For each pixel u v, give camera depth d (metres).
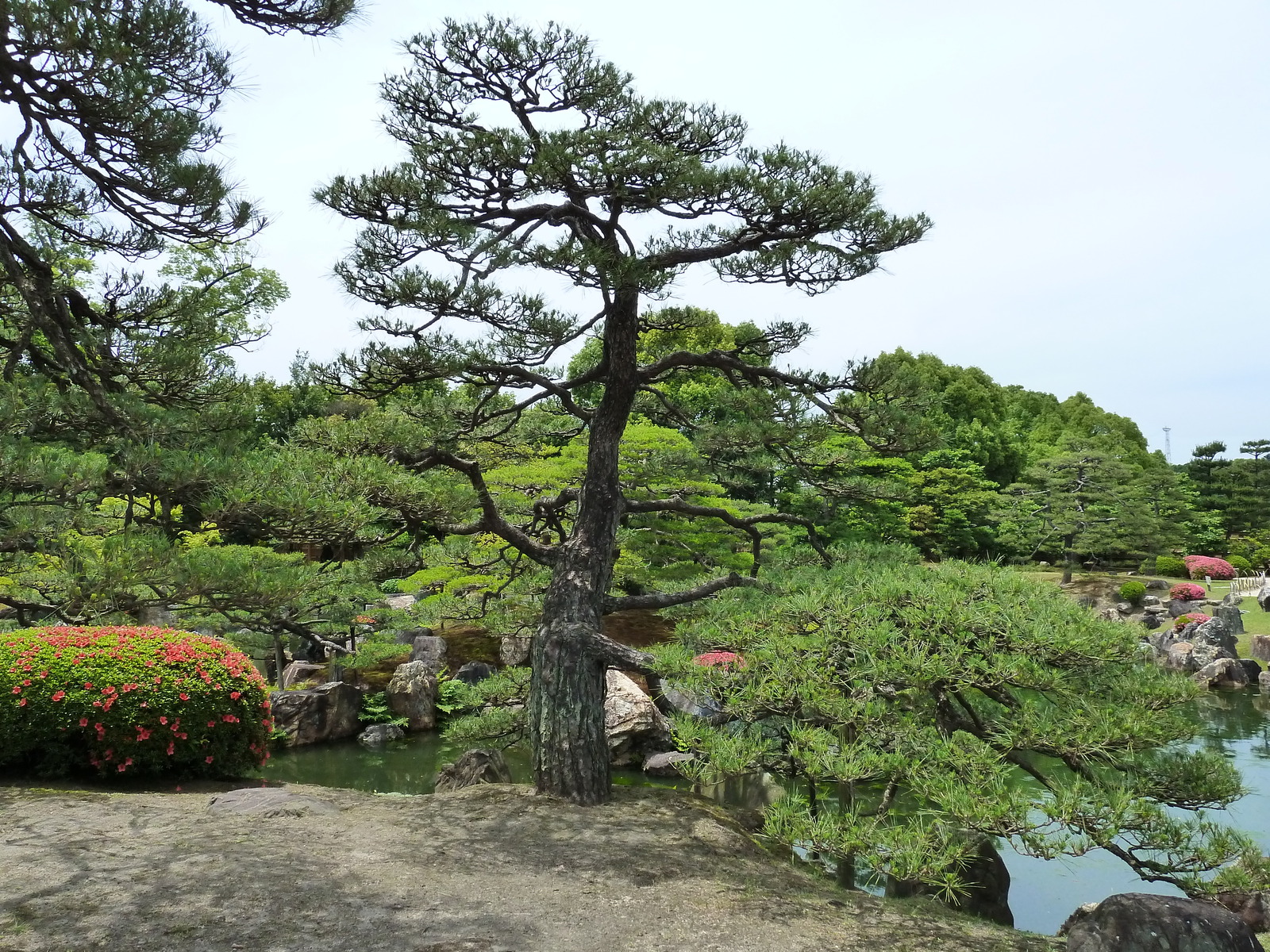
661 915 6.06
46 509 6.36
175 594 6.32
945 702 7.54
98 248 7.59
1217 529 45.53
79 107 6.04
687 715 7.73
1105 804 5.86
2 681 9.09
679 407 11.44
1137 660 7.24
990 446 42.22
